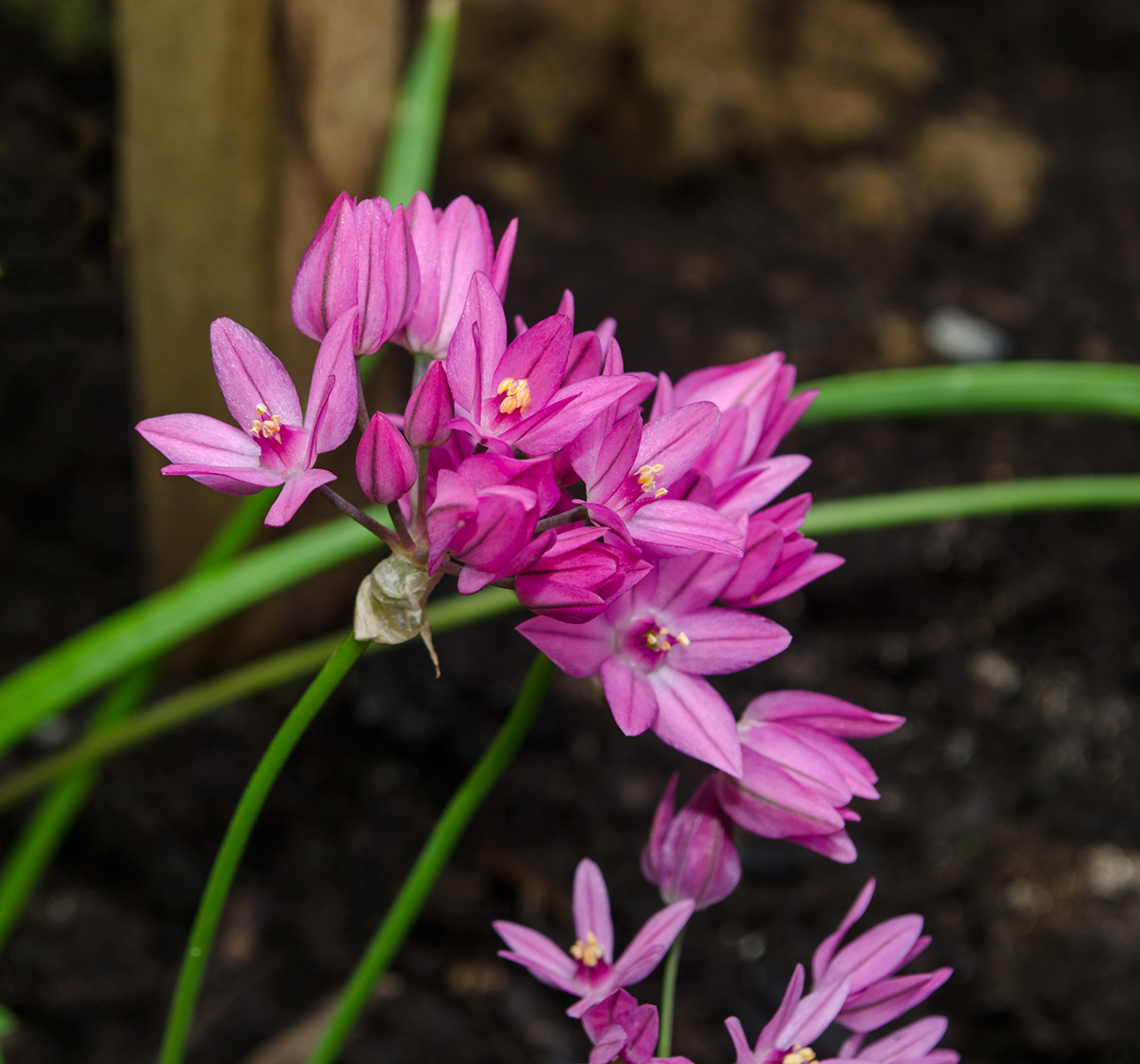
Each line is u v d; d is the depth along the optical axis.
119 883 0.43
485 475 0.24
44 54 0.46
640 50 0.63
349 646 0.24
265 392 0.24
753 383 0.26
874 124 0.67
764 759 0.25
